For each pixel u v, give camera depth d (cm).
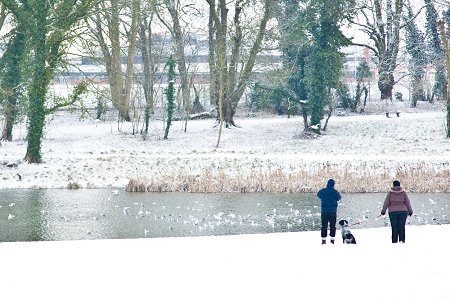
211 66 7669
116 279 1503
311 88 6719
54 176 4553
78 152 5850
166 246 2017
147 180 4191
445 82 8106
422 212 3209
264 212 3281
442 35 6531
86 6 4775
